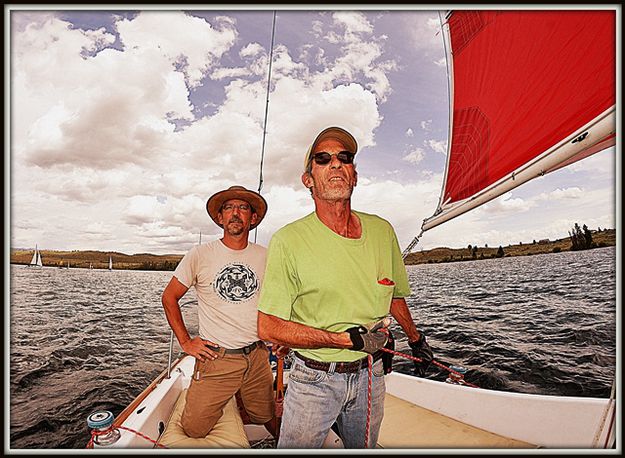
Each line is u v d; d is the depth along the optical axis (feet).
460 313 45.09
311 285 4.01
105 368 33.65
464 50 9.52
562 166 5.93
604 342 28.22
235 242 7.16
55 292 90.63
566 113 5.77
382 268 4.39
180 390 7.59
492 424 6.20
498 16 7.85
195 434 6.23
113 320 57.26
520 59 6.95
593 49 5.19
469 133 9.03
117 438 4.93
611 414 3.37
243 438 6.33
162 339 44.86
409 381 7.40
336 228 4.28
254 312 6.74
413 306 52.13
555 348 27.27
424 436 6.12
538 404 5.88
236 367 6.40
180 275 6.90
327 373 4.04
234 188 6.92
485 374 22.38
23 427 21.86
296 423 4.17
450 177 9.98
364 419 4.35
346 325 4.08
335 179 4.11
